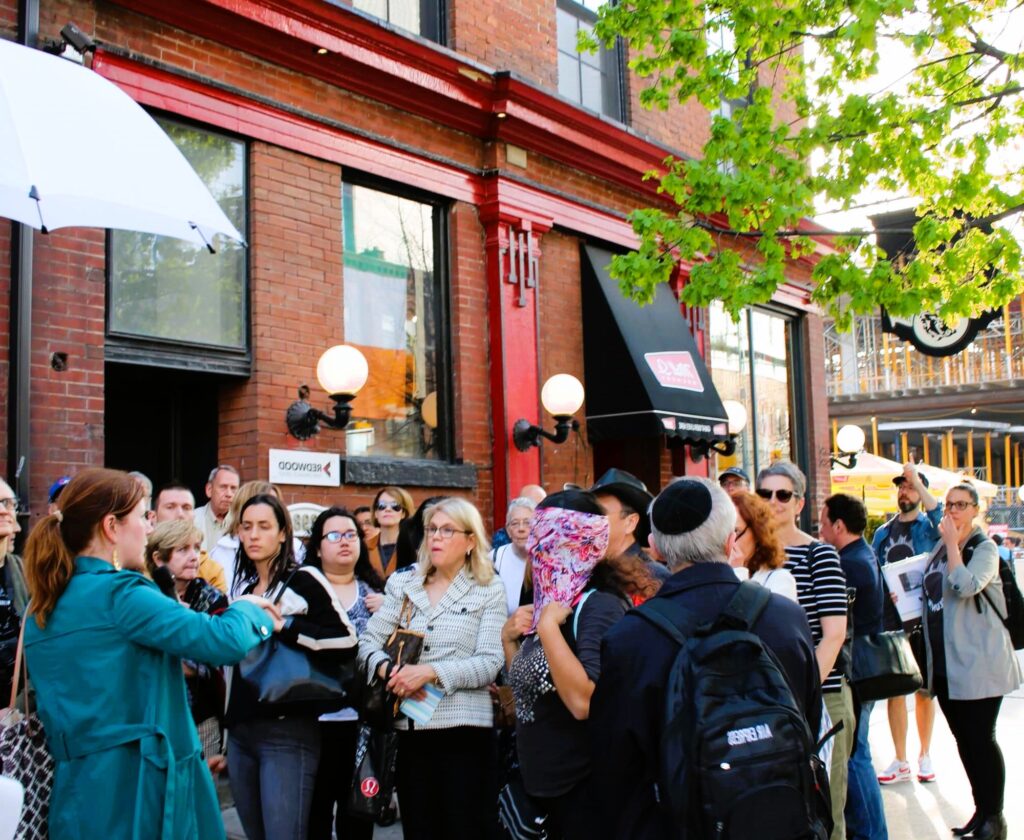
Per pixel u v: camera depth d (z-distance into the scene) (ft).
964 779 24.31
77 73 15.05
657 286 39.68
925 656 20.67
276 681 14.61
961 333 36.99
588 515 11.66
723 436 38.24
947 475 71.56
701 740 8.64
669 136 40.98
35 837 10.68
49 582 10.75
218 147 25.67
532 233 33.73
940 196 31.12
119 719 10.47
